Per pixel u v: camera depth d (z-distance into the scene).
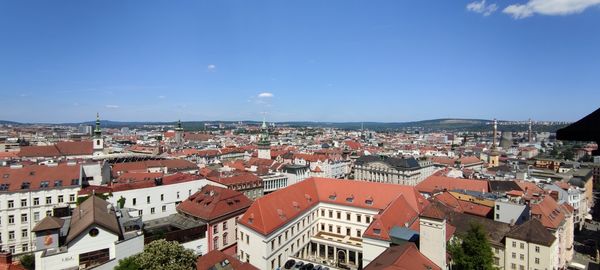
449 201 116.19
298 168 191.38
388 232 79.06
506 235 85.75
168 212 112.06
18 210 97.25
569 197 138.75
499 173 188.62
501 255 86.56
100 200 84.12
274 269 82.81
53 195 102.69
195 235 86.88
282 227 86.19
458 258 68.25
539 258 80.75
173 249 60.81
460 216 97.50
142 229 82.38
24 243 97.94
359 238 101.06
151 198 108.00
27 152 181.88
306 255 99.94
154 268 57.44
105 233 67.00
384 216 83.50
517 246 84.12
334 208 106.19
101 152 195.12
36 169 105.94
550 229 91.56
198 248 87.00
